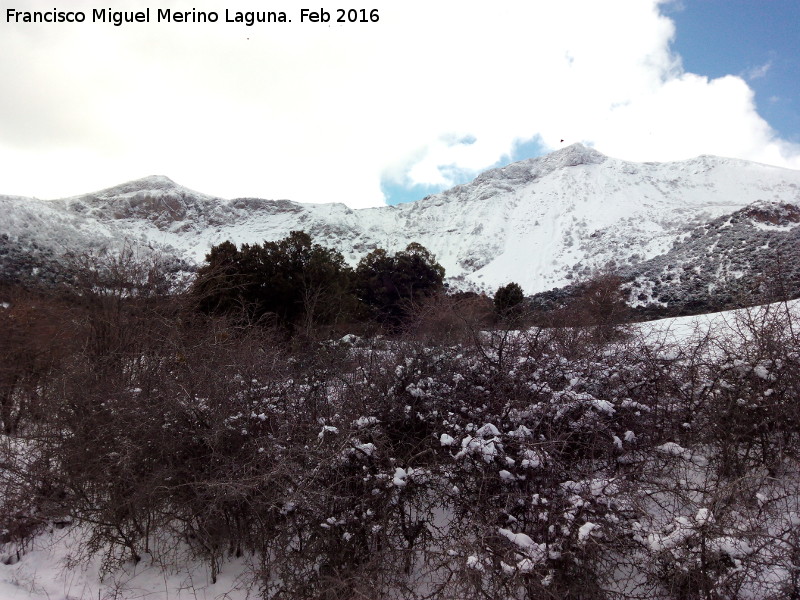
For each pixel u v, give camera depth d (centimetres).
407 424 504
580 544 339
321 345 607
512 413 468
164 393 498
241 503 470
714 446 482
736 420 462
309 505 423
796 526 367
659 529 372
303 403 531
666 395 525
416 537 440
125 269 912
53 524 569
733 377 482
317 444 440
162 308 833
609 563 377
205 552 493
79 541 557
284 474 427
